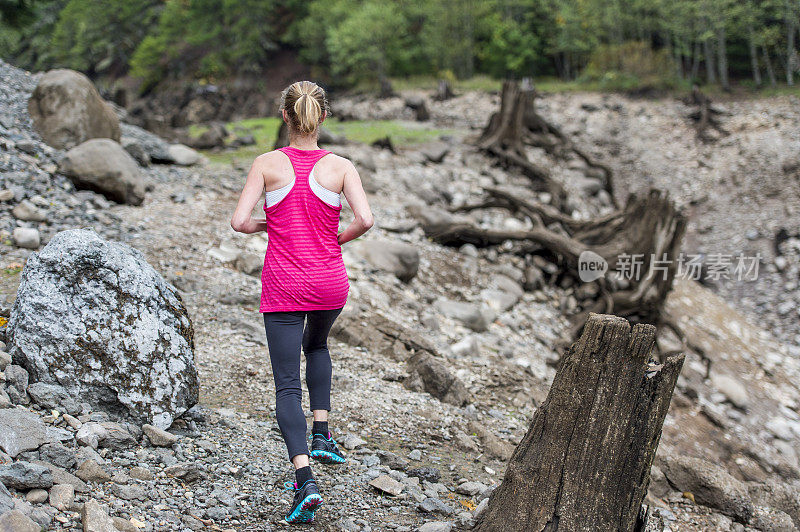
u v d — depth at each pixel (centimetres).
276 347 277
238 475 310
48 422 296
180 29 5822
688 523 445
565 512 241
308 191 274
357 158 1309
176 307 357
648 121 2497
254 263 712
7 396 302
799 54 2956
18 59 6538
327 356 306
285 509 287
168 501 272
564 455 245
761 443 834
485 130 1686
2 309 395
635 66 3206
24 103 925
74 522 235
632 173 2091
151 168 1045
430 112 2673
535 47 4175
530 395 593
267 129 1808
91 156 802
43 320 319
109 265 332
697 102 2597
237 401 429
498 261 1039
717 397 917
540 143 1761
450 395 526
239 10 5309
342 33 4184
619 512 237
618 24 3672
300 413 274
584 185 1622
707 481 475
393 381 535
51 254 326
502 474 396
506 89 1634
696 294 1288
